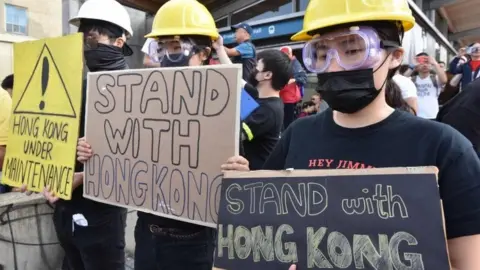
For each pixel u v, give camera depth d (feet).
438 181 3.88
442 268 3.51
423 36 23.93
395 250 3.73
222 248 4.58
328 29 4.33
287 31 21.85
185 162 6.39
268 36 22.97
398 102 7.39
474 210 3.71
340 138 4.49
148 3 27.40
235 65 5.95
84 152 7.63
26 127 8.66
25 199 10.86
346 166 4.33
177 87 6.49
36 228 11.14
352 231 3.94
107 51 8.55
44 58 8.32
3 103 9.36
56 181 7.91
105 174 7.46
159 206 6.69
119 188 7.25
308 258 4.10
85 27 8.64
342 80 4.25
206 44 7.82
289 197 4.33
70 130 7.78
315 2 4.46
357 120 4.45
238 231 4.52
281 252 4.25
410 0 19.62
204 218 6.20
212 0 29.96
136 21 28.09
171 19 7.57
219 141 6.05
